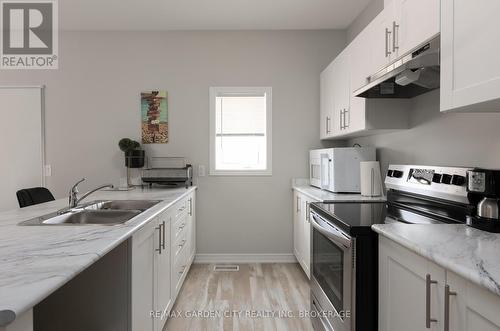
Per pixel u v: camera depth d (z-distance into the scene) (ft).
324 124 10.94
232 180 11.73
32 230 4.51
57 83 11.58
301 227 10.17
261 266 11.22
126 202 7.70
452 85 3.91
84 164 11.63
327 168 9.48
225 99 11.82
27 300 2.32
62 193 11.63
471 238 3.71
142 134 11.63
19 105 11.55
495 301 2.46
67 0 9.42
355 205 6.65
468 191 4.47
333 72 9.87
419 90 6.70
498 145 4.90
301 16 10.55
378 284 4.48
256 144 11.92
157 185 11.41
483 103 3.51
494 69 3.23
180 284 8.53
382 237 4.32
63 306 4.62
